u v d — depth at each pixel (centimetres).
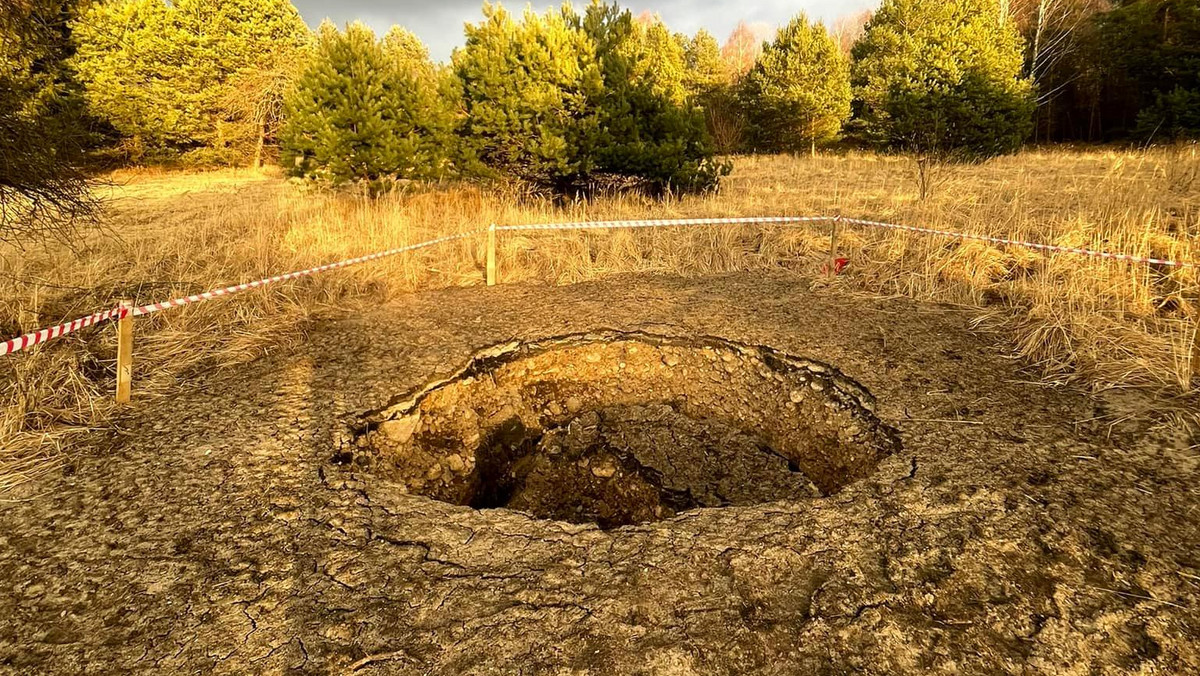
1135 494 261
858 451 333
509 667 188
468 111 922
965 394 356
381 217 776
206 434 326
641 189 946
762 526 251
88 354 409
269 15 1942
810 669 186
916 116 1438
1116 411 325
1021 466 284
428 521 259
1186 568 221
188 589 220
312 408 359
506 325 492
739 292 561
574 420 418
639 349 464
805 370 407
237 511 263
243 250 664
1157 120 1734
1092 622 200
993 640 194
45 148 437
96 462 298
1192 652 189
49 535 247
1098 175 1015
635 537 247
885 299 526
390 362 424
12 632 202
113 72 1691
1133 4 2027
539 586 220
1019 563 225
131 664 191
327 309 532
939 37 1474
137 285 566
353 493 278
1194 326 391
